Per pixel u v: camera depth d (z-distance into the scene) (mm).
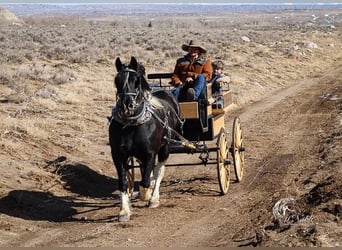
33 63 31094
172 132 10367
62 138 15680
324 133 17219
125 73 8906
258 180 12203
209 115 11242
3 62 29562
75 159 13836
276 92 29922
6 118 16141
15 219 9422
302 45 55250
